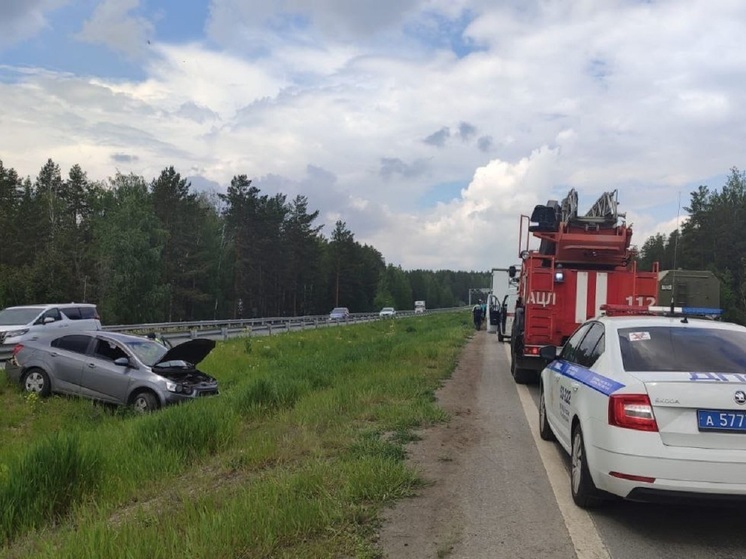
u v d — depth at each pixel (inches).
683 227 2623.0
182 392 448.5
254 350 855.7
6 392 474.0
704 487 176.9
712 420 180.2
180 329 1330.0
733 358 208.7
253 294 2763.3
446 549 175.2
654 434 182.2
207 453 291.0
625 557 172.7
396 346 783.7
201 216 2529.5
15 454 281.1
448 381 538.9
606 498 204.5
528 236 548.7
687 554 175.8
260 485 218.2
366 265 4089.6
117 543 165.5
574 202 510.0
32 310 730.8
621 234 498.9
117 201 2340.1
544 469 260.2
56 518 216.2
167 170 2358.5
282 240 2881.4
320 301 3452.3
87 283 1953.7
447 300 6545.3
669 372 197.2
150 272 2065.7
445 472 253.1
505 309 1051.3
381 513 203.0
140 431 306.8
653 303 485.7
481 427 346.6
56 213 2348.7
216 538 165.2
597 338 243.8
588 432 204.5
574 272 492.7
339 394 405.7
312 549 168.6
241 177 2596.0
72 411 430.9
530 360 517.0
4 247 2036.2
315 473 228.7
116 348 469.7
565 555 173.3
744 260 2308.1
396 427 331.9
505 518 201.2
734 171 2586.1
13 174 2431.1
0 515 203.3
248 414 379.2
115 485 239.3
